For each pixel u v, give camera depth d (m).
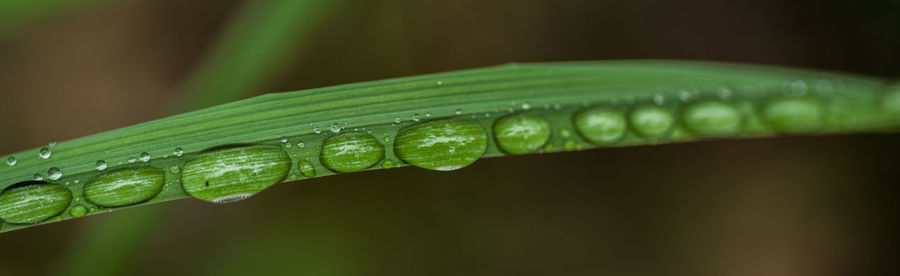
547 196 0.13
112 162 0.08
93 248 0.10
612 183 0.13
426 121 0.08
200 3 0.13
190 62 0.13
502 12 0.13
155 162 0.08
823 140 0.13
